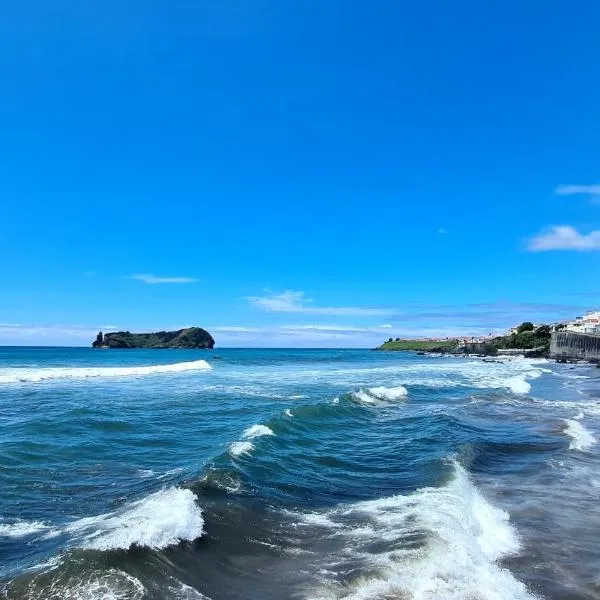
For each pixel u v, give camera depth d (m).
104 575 6.03
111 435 15.33
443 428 17.98
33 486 10.20
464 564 6.87
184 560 6.71
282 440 14.95
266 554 7.19
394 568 6.73
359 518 8.70
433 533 7.89
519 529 8.59
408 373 51.50
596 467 12.92
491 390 32.59
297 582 6.38
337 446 14.89
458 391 32.22
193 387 30.28
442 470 11.81
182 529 7.54
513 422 20.11
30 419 17.20
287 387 31.86
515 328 171.62
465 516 8.81
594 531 8.57
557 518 9.18
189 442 14.62
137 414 19.30
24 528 7.98
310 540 7.72
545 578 6.77
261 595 6.05
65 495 9.68
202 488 9.55
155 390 28.05
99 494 9.75
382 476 11.73
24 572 6.03
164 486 10.22
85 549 6.59
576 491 10.88
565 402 27.23
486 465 13.15
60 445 13.75
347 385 34.12
